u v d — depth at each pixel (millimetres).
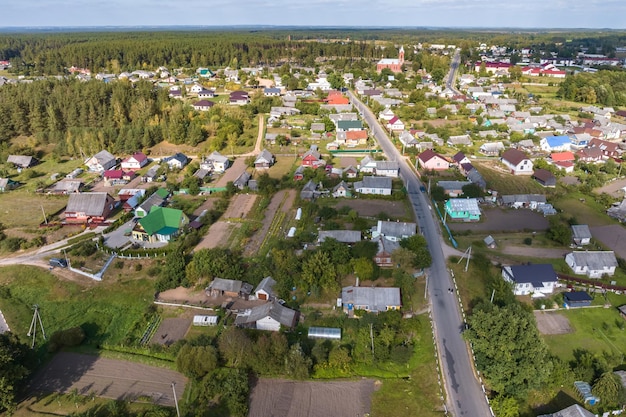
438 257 82375
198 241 89062
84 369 59156
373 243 79875
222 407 52812
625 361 58688
